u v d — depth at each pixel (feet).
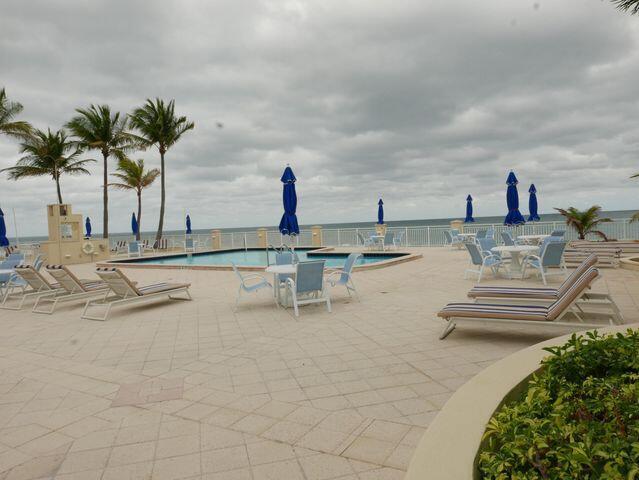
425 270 39.52
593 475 4.06
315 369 13.92
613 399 5.35
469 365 13.57
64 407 11.87
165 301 29.14
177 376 14.02
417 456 5.09
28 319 25.35
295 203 39.81
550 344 10.00
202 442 9.42
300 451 8.81
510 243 44.45
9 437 10.20
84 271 53.72
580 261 35.68
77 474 8.41
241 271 47.09
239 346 17.20
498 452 4.88
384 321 20.10
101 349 17.88
